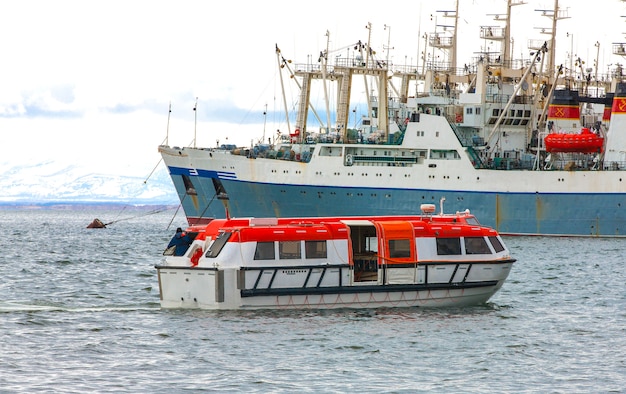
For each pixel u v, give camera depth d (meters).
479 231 101.06
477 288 100.75
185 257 98.56
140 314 98.25
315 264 96.12
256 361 78.38
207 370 75.62
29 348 82.81
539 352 83.62
